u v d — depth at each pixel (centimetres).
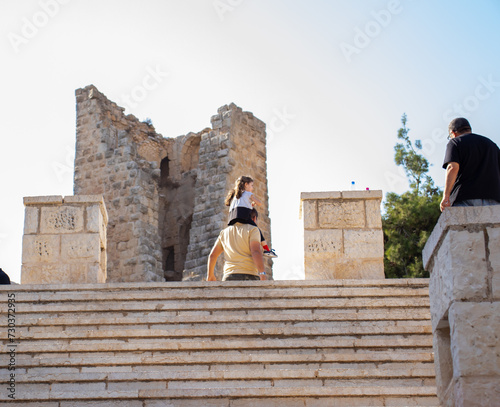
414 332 1062
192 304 1140
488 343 745
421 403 925
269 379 977
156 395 936
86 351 1056
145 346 1052
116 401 938
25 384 983
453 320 759
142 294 1170
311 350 1045
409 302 1142
